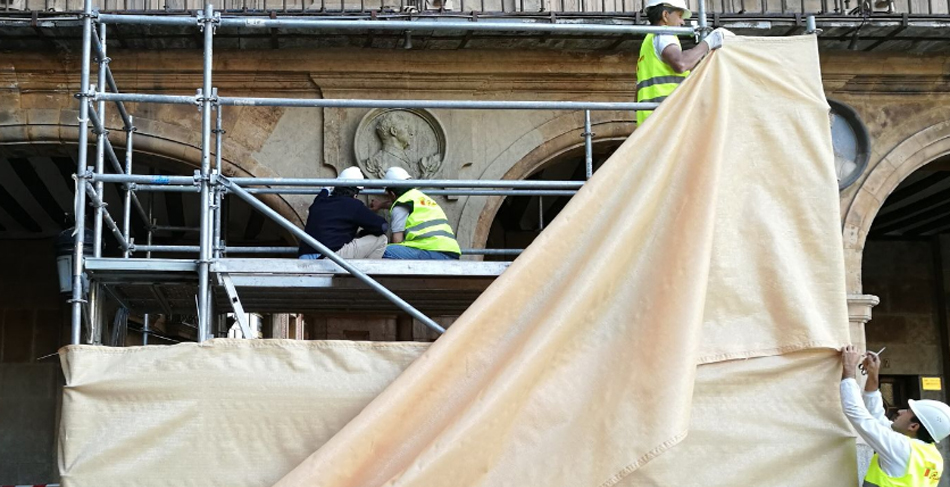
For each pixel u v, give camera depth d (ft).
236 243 45.50
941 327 48.14
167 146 31.22
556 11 31.73
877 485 18.33
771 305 18.57
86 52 20.85
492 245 45.60
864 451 25.89
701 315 17.54
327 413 17.85
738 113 19.26
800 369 18.57
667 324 17.43
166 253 45.52
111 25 28.96
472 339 17.16
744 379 18.37
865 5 31.45
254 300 24.04
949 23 31.32
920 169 36.73
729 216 18.83
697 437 18.12
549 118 32.40
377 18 29.63
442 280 21.71
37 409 45.06
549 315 17.13
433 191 26.76
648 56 22.35
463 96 32.27
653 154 18.40
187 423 17.76
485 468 16.65
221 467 17.67
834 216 19.04
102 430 17.69
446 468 16.37
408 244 23.57
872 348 47.75
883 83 33.83
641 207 17.88
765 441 18.26
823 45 32.45
